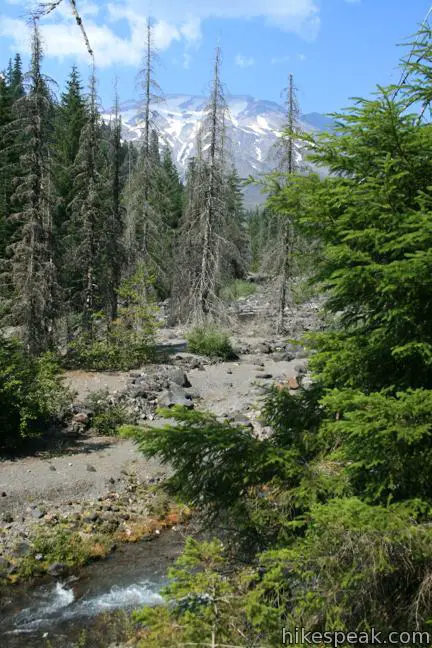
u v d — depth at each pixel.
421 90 6.10
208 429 6.52
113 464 16.12
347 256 6.01
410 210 5.86
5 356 17.48
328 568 5.17
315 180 6.66
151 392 21.81
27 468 15.30
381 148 6.16
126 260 31.16
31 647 9.14
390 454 5.44
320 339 6.57
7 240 32.03
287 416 7.62
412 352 5.77
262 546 6.82
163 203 33.66
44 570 11.49
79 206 28.25
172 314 35.38
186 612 5.10
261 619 4.95
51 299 23.86
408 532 4.89
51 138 24.25
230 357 28.16
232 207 35.50
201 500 6.90
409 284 5.57
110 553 12.34
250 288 50.66
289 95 29.30
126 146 39.03
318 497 6.33
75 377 23.22
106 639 9.35
